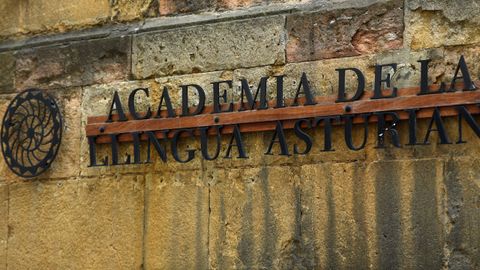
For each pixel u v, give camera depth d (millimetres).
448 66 8234
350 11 8695
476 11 8203
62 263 9781
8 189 10188
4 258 10094
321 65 8742
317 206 8570
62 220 9836
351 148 8430
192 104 9250
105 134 9602
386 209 8273
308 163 8656
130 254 9414
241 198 8922
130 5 9844
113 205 9570
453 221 8008
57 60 10117
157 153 9367
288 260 8656
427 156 8172
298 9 8945
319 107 8555
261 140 8883
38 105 10086
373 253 8289
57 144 9930
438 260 8031
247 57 9094
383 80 8398
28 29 10398
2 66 10430
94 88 9875
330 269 8461
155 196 9344
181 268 9141
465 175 8008
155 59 9555
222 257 8961
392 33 8508
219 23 9273
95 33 9969
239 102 9016
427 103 8133
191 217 9148
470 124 7969
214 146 9078
